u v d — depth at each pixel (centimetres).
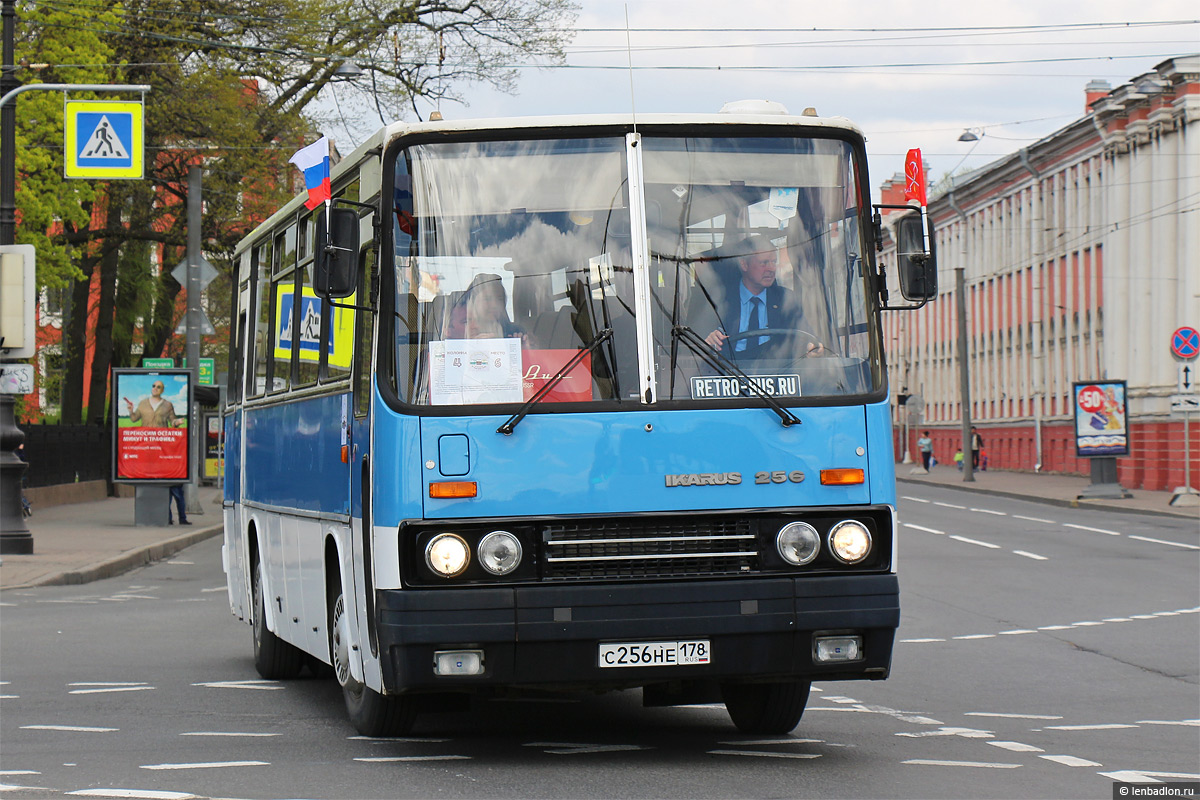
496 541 859
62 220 4012
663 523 872
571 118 909
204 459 6294
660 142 912
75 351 5278
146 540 3136
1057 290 7075
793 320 905
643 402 877
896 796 800
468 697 1000
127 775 871
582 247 895
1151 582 2356
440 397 875
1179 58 5500
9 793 814
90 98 3750
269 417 1336
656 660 857
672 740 1010
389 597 858
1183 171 5553
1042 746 991
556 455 870
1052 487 5897
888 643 883
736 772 873
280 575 1268
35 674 1375
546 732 1051
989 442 8312
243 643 1628
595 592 852
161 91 4216
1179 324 5594
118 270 5141
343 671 1029
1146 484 5694
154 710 1160
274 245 1354
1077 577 2447
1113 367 6128
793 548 878
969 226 8656
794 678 881
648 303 890
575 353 883
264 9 4344
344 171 1032
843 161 928
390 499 867
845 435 892
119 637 1675
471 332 884
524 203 900
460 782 843
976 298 8531
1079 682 1346
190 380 3681
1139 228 5897
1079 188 6700
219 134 4266
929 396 9644
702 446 878
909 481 7175
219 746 983
